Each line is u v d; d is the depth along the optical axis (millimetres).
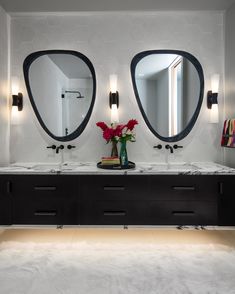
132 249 2146
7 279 1721
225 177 2104
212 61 2525
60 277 1744
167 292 1581
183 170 2123
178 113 2568
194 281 1691
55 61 2547
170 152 2551
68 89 2549
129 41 2514
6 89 2477
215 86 2469
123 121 2545
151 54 2525
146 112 2549
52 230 2547
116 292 1585
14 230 2547
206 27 2516
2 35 2379
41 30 2520
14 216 2133
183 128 2570
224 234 2453
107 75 2533
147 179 2105
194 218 2109
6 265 1892
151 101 2547
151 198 2107
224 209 2115
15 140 2562
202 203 2107
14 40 2523
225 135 2400
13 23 2518
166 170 2119
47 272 1801
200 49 2523
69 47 2525
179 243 2262
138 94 2529
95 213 2119
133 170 2131
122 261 1949
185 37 2518
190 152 2566
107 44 2520
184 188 2098
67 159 2572
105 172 2105
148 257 2008
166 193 2105
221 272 1795
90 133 2564
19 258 1993
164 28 2514
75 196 2119
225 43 2480
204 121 2551
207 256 2021
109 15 2510
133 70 2512
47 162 2572
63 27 2518
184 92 2570
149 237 2387
